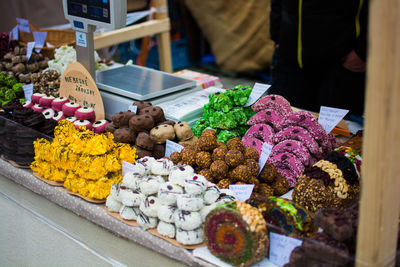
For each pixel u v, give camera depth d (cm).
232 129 218
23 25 341
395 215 121
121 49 387
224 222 143
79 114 228
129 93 241
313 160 197
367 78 107
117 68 293
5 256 230
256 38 517
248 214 140
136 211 173
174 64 586
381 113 106
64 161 193
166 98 251
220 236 145
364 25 266
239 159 177
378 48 102
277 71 312
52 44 350
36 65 297
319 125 198
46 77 269
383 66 103
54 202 204
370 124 109
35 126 220
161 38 407
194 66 593
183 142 208
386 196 114
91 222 190
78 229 196
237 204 146
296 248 138
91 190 187
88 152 189
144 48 414
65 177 201
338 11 267
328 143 198
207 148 188
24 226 220
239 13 524
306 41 280
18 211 224
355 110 278
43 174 209
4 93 277
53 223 207
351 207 149
